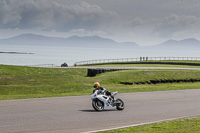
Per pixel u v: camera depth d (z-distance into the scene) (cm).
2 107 1439
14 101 1700
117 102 1512
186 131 989
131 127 1102
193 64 6962
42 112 1337
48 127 1046
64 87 3003
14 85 2972
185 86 3416
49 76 3947
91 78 3903
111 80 3750
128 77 3956
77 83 3394
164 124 1172
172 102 1891
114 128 1077
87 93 2486
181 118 1346
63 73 4528
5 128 996
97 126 1112
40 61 18038
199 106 1755
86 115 1327
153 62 7469
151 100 1955
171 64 7288
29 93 2592
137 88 3020
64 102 1722
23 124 1071
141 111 1509
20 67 4594
